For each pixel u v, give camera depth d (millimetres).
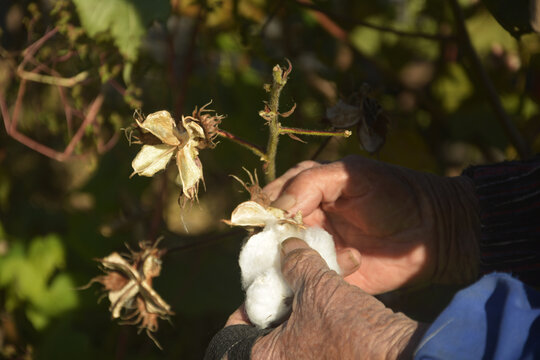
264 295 730
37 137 1258
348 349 647
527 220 788
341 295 669
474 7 1150
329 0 1144
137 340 1146
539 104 1148
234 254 1128
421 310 1059
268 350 698
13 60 1077
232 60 1128
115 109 1111
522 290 595
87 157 1150
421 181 868
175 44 1112
